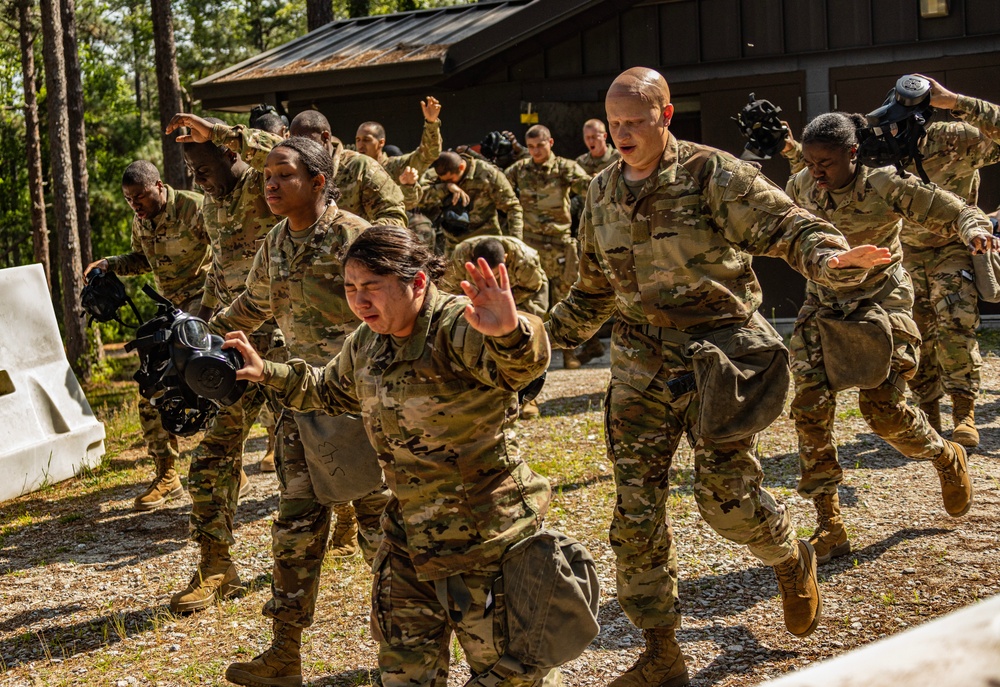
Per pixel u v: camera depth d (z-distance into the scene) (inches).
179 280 251.8
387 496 167.0
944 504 189.9
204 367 121.3
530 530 109.3
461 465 107.1
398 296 106.0
